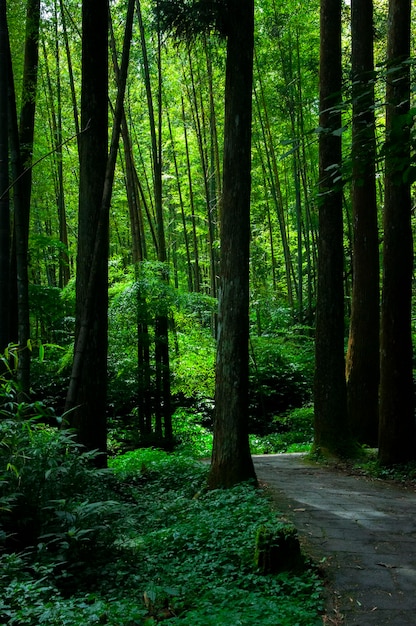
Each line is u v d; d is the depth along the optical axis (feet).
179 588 13.29
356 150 12.40
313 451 33.12
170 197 84.64
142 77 51.80
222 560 14.84
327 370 33.32
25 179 27.48
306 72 59.41
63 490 14.69
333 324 33.42
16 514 13.56
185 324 43.80
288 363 56.39
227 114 23.54
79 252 23.59
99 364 23.24
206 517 18.28
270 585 13.48
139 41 48.49
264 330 66.18
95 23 23.34
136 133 64.03
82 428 22.85
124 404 43.91
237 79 23.31
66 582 12.85
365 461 31.22
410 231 28.60
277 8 54.85
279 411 53.83
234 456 23.27
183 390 43.73
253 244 76.89
